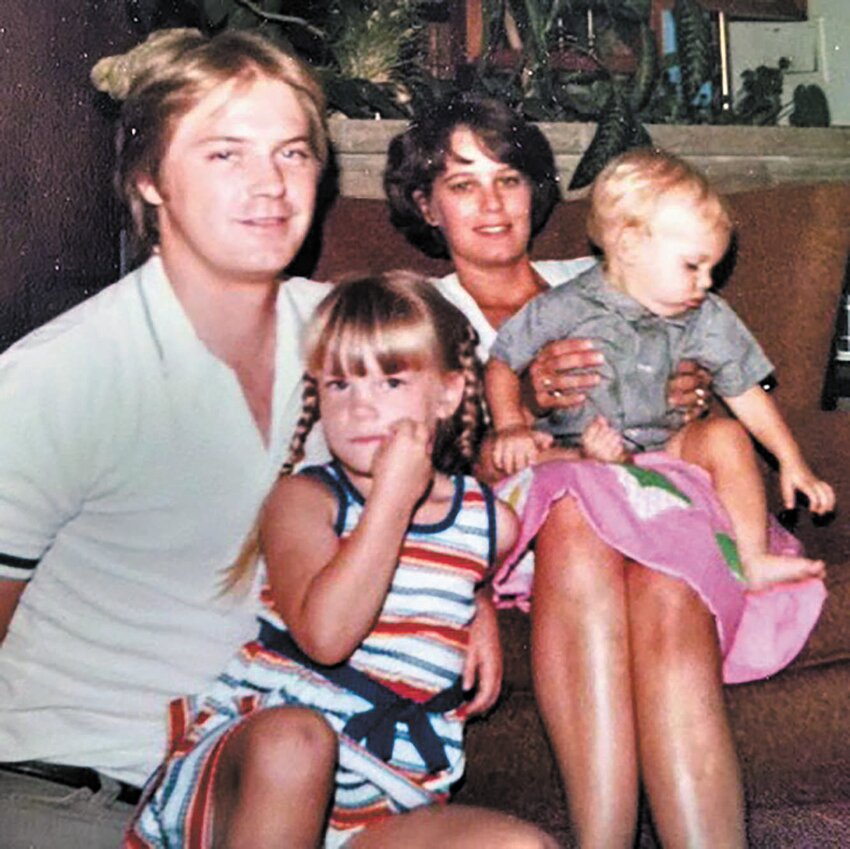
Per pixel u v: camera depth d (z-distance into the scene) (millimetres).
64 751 1361
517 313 1910
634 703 1502
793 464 1889
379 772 1286
